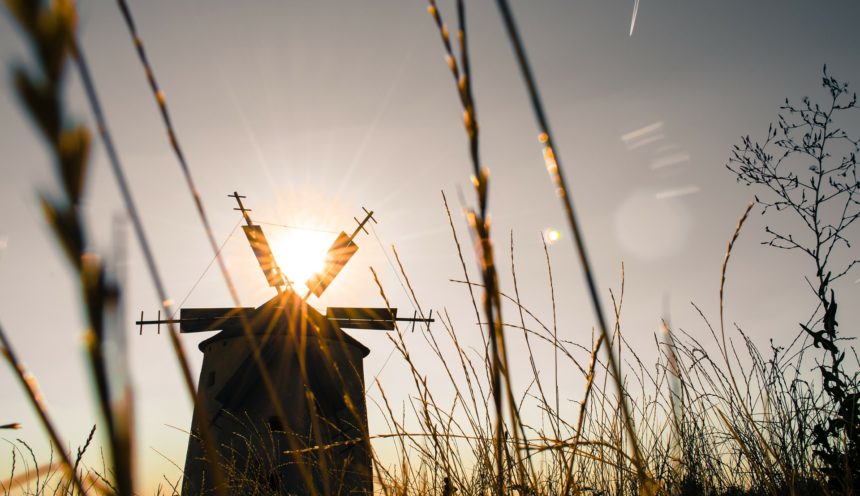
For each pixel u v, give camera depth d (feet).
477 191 2.29
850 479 9.29
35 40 0.75
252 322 55.83
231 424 50.65
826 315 11.78
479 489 7.97
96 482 1.14
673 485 8.86
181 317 62.39
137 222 1.17
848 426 10.43
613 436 8.57
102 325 0.79
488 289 2.48
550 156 1.96
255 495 12.01
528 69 1.89
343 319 61.36
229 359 55.21
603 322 2.10
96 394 0.79
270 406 49.03
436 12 2.18
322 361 50.21
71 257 0.77
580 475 8.84
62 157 0.77
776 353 11.94
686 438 10.66
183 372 1.56
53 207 0.77
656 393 10.77
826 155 12.80
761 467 9.49
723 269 7.57
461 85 2.20
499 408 2.76
